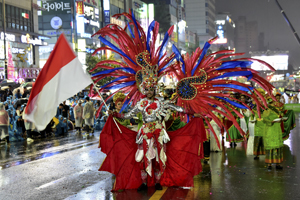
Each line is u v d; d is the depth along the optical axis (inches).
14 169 333.7
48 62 220.1
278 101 319.9
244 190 240.5
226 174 290.7
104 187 257.8
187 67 268.2
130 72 267.0
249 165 326.6
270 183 258.1
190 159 253.3
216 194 231.6
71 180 282.4
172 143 256.5
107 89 277.1
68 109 733.9
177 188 249.0
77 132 699.4
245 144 474.0
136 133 256.1
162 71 270.4
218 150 412.2
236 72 259.1
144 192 240.2
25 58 1653.5
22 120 589.9
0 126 519.2
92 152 423.2
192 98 266.5
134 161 253.0
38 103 217.6
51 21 2410.2
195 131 254.7
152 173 250.8
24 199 234.7
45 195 242.1
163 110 241.6
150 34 267.3
